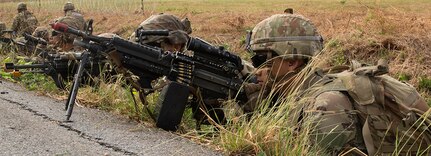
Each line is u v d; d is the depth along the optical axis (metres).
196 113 4.66
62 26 4.37
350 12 14.82
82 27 8.88
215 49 4.49
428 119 3.33
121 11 20.84
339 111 3.28
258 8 20.28
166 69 4.47
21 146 3.54
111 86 5.46
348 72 3.47
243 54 10.98
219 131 4.10
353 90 3.30
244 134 3.76
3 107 4.89
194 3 26.64
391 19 10.95
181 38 5.61
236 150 3.65
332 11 16.16
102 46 4.40
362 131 3.25
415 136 3.31
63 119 4.40
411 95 3.36
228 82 4.53
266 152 3.59
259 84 4.31
